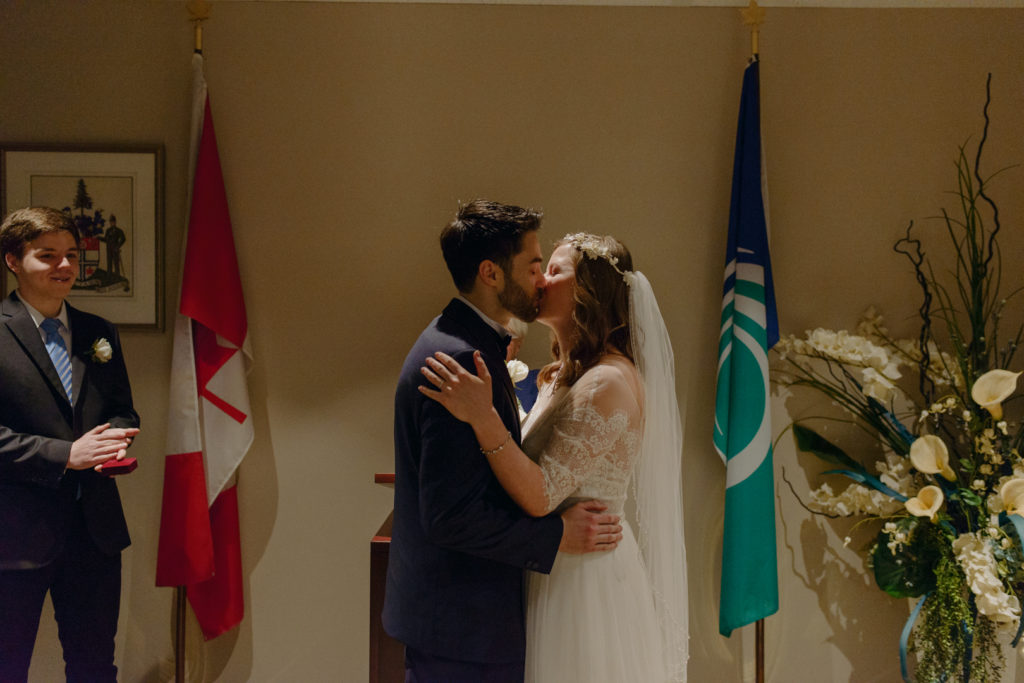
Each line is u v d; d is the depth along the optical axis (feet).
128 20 8.88
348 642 9.04
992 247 9.15
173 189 8.93
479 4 8.97
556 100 9.01
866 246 9.11
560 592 5.80
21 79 8.87
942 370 8.64
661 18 9.00
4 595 6.84
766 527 8.34
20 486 6.91
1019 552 7.59
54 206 8.83
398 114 8.98
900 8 9.07
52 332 7.27
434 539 5.24
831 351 8.53
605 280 6.16
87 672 7.37
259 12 8.90
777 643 9.09
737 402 8.38
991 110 9.10
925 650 7.79
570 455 5.58
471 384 5.19
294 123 8.96
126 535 7.61
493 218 5.61
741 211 8.54
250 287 8.97
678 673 6.32
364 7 8.95
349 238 9.00
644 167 9.04
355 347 9.02
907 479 8.25
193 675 8.97
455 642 5.40
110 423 7.41
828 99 9.09
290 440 9.00
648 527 6.33
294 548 9.01
